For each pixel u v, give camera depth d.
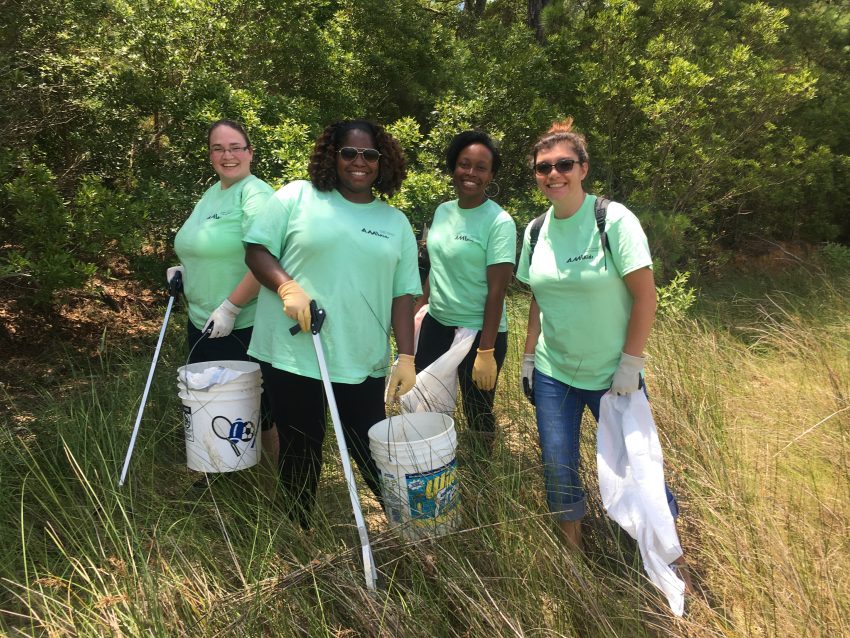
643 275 2.45
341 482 3.16
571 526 2.71
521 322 5.34
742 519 2.76
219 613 2.21
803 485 3.15
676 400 3.86
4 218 4.52
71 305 5.59
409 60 7.75
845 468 3.12
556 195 2.54
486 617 2.14
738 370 4.64
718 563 2.60
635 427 2.54
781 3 9.38
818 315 6.05
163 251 5.64
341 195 2.55
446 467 2.49
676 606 2.29
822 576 2.40
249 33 6.27
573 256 2.58
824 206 9.71
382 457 2.46
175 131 5.73
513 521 2.57
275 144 5.54
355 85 7.65
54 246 4.25
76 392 3.96
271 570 2.48
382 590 2.34
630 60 6.87
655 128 6.99
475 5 10.91
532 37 8.00
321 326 2.38
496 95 7.22
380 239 2.53
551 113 7.00
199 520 2.79
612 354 2.63
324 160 2.52
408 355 2.69
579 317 2.60
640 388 2.61
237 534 2.72
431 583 2.43
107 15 5.45
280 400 2.61
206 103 5.44
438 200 5.98
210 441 2.70
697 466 3.19
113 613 2.17
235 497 3.00
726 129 7.54
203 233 3.08
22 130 4.95
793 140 7.91
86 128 5.54
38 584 2.37
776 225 10.02
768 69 7.06
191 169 5.59
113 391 3.84
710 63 7.02
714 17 7.75
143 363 4.24
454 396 3.25
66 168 5.54
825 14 9.62
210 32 5.97
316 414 2.65
